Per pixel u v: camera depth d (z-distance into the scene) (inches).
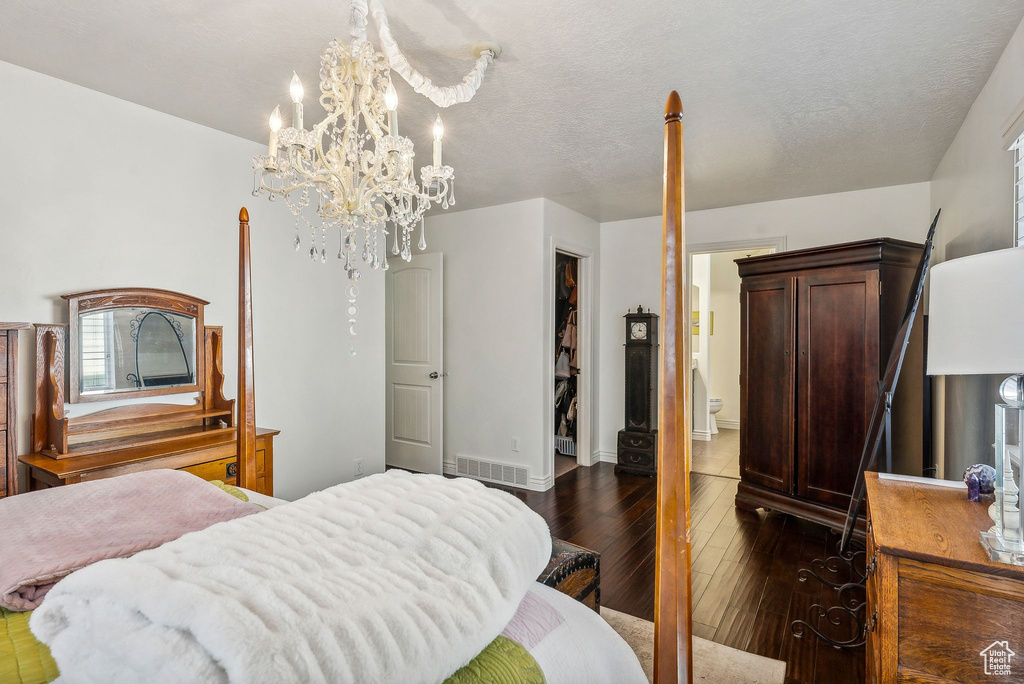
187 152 103.8
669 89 88.7
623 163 127.3
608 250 196.1
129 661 28.7
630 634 82.5
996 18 68.2
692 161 125.6
